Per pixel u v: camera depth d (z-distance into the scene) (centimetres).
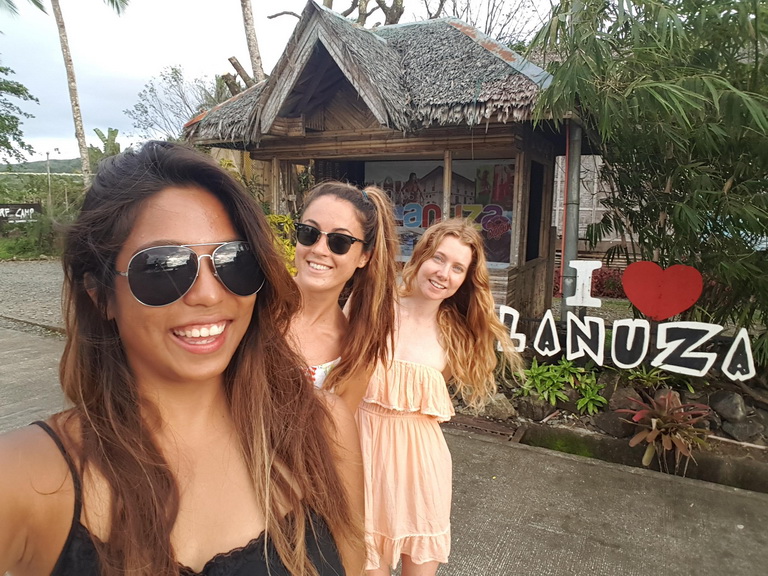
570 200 421
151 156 79
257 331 98
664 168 371
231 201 82
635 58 329
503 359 336
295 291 98
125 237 75
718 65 336
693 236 353
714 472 323
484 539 259
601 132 331
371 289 172
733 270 327
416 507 184
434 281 196
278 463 95
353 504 112
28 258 1533
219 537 85
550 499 294
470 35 497
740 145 331
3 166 2600
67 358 81
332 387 169
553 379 382
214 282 79
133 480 76
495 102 402
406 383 186
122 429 78
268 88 461
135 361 81
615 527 269
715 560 245
